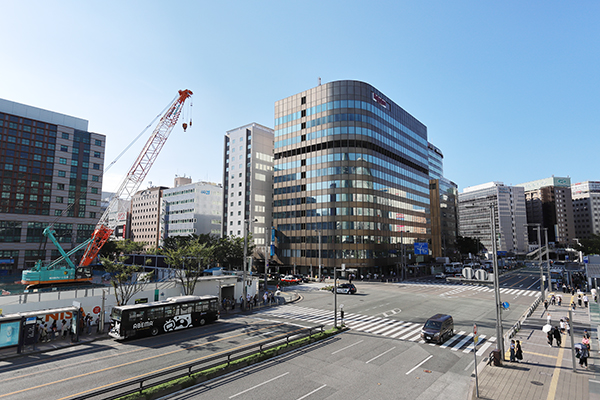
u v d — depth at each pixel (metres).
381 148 90.19
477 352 23.61
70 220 106.75
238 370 19.77
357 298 48.94
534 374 19.33
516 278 81.62
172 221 149.38
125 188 67.00
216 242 75.81
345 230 81.00
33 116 103.12
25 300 29.19
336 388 17.38
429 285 67.19
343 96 85.38
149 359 21.92
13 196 97.12
